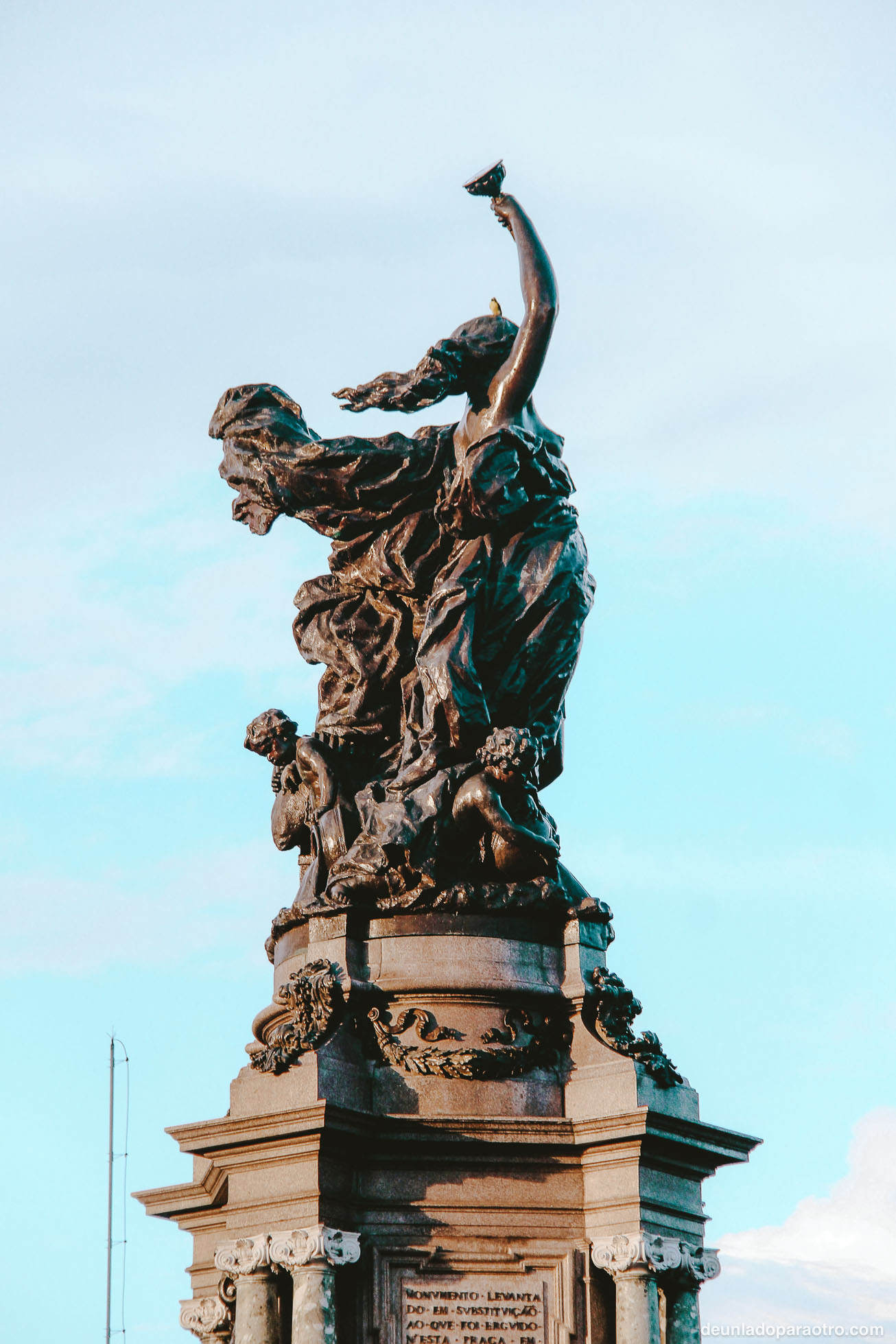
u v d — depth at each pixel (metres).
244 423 41.81
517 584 40.38
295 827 40.81
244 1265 36.25
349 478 40.94
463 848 39.03
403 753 40.09
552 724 40.75
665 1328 37.25
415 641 41.06
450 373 40.66
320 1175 36.25
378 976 38.12
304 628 42.12
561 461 41.19
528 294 40.41
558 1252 36.75
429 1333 36.28
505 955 38.31
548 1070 37.88
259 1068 37.28
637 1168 36.78
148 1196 39.03
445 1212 36.78
